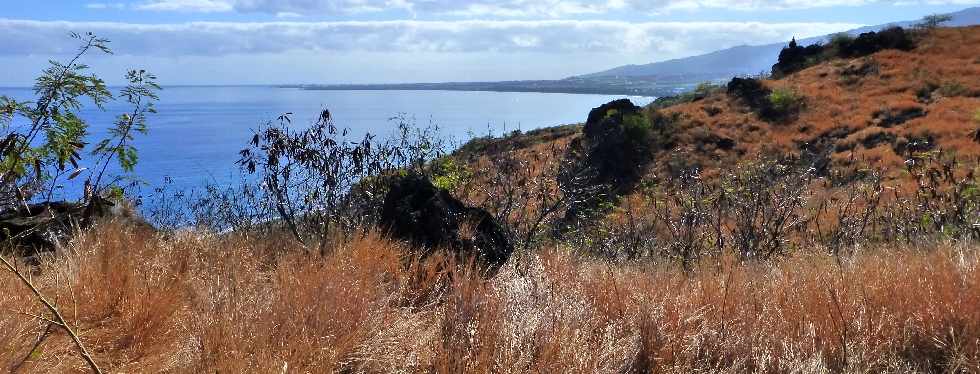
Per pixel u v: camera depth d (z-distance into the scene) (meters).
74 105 3.75
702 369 3.18
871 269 4.80
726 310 3.96
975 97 35.56
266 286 3.72
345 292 3.45
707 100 43.38
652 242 7.95
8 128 3.54
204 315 3.05
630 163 32.94
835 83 42.88
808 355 3.35
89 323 3.03
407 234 4.97
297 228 6.21
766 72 55.62
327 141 6.29
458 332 3.24
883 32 49.06
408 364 2.98
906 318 3.66
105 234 4.29
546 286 4.09
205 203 6.81
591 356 2.96
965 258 4.98
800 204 8.74
